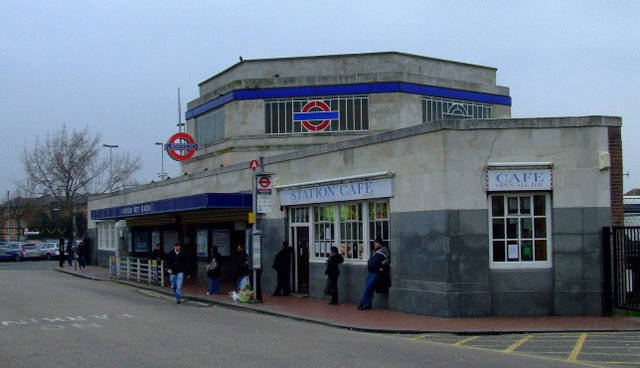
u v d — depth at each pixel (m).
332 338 12.81
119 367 9.78
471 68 31.66
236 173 25.62
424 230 15.93
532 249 15.55
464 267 15.27
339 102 29.44
